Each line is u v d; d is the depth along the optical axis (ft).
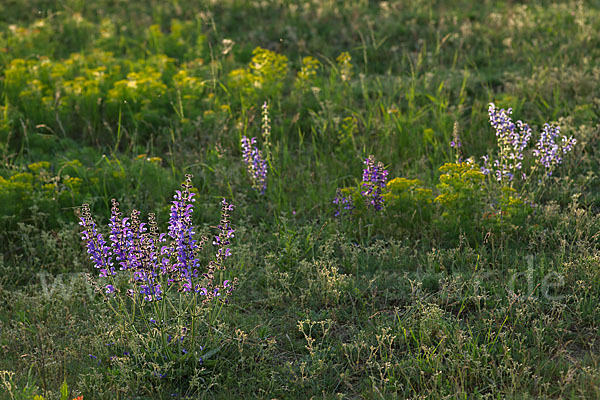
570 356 16.67
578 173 27.48
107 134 33.37
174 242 17.25
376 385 16.07
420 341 17.16
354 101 35.76
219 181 27.32
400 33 46.55
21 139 31.68
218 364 17.01
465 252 21.57
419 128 31.55
